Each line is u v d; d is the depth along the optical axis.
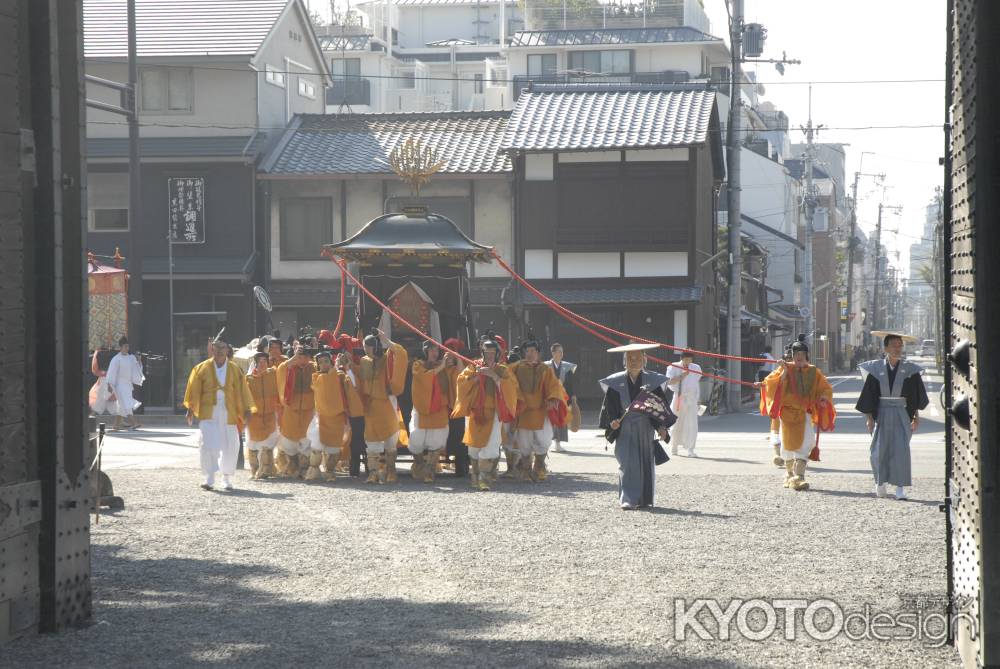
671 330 32.72
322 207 33.56
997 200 5.27
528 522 11.43
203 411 13.98
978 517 5.41
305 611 7.58
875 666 6.21
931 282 88.81
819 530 10.89
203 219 33.41
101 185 33.69
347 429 15.88
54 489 6.96
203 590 8.24
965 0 5.79
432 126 35.56
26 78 6.77
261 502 12.95
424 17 66.44
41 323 6.89
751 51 37.69
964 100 5.85
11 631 6.66
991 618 5.31
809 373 14.15
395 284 17.09
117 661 6.36
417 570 8.95
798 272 64.75
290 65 37.25
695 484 14.73
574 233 32.88
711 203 38.38
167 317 33.56
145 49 34.06
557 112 34.25
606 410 12.47
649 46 52.78
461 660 6.35
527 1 54.91
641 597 7.93
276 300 33.50
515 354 15.47
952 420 6.56
